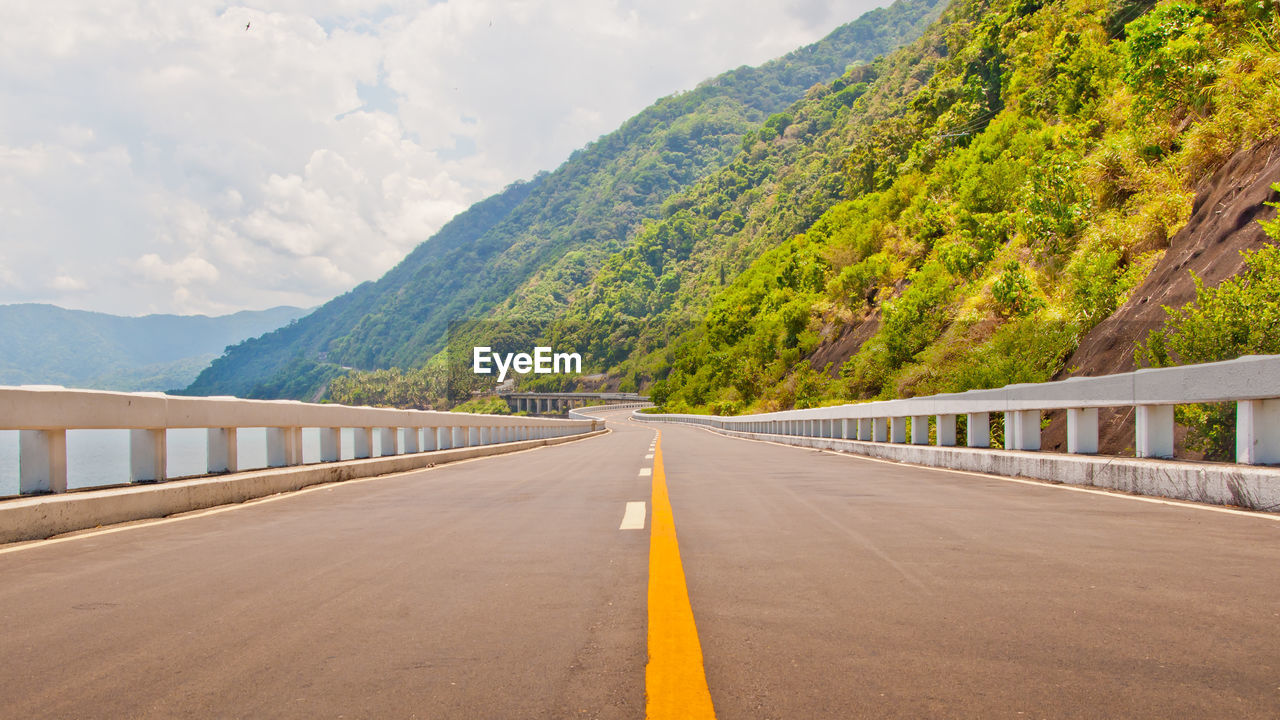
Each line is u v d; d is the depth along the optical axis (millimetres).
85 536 7691
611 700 3229
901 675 3457
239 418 11320
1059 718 2975
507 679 3502
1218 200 20250
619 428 83000
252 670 3686
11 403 7691
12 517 7289
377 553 6590
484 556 6367
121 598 5105
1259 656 3602
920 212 65562
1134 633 3961
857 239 76500
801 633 4078
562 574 5629
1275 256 13070
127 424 9117
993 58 84188
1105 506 8617
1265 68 22250
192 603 4953
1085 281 24469
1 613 4746
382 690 3398
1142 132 29266
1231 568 5352
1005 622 4203
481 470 16547
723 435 52125
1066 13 63969
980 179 49531
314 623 4465
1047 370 22781
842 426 23812
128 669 3715
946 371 31422
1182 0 28391
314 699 3309
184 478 10328
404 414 17688
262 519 8852
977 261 43500
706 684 3365
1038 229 32594
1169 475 8992
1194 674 3398
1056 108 54031
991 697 3191
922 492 10336
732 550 6340
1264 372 7898
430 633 4230
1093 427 11383
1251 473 7941
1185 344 13180
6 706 3262
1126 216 28062
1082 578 5148
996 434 21844
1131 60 28953
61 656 3918
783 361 79375
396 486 12812
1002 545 6344
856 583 5137
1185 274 19031
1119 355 19562
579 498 10375
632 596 4934
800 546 6469
